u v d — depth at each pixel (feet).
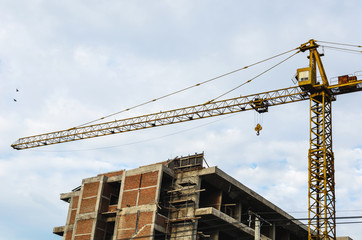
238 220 257.55
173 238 236.02
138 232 234.58
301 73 263.70
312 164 251.60
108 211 261.65
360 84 255.50
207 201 256.73
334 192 245.86
